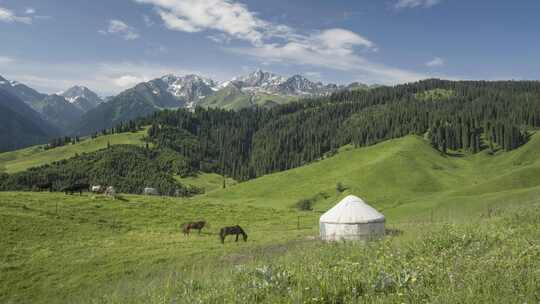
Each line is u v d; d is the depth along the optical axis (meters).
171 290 10.13
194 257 33.03
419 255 9.81
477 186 92.81
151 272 28.86
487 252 9.53
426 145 187.62
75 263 32.72
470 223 16.06
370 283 7.34
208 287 9.09
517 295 6.09
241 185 179.75
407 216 59.56
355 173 157.00
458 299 6.15
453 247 10.46
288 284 7.96
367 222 36.25
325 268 8.84
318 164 186.12
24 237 38.62
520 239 10.41
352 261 10.27
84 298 22.48
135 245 38.94
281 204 133.88
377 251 10.80
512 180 89.06
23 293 27.45
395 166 156.62
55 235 40.53
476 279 6.95
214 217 62.97
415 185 142.88
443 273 7.56
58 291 27.39
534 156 168.00
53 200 58.81
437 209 58.34
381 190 139.38
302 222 62.00
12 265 31.50
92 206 58.12
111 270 30.91
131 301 10.84
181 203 72.00
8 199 55.50
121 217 54.31
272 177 180.25
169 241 41.44
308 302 6.82
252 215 68.38
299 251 15.42
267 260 13.74
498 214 23.25
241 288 8.09
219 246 38.41
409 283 7.24
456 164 175.38
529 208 19.08
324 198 141.75
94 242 39.38
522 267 7.40
